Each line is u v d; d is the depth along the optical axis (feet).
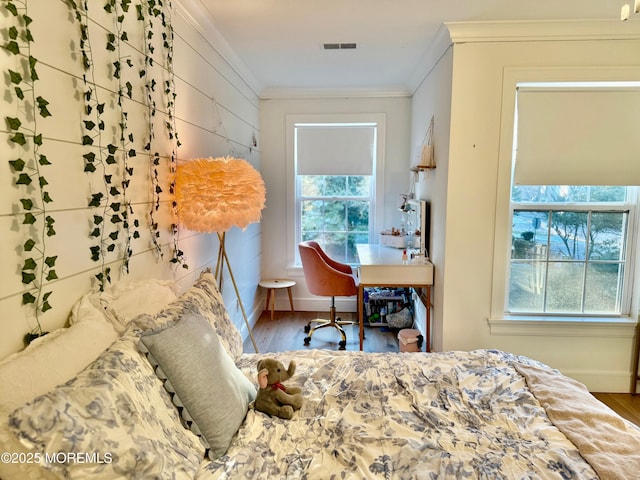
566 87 8.04
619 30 7.62
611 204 8.50
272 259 13.98
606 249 8.63
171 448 3.36
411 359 5.96
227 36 8.45
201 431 3.86
